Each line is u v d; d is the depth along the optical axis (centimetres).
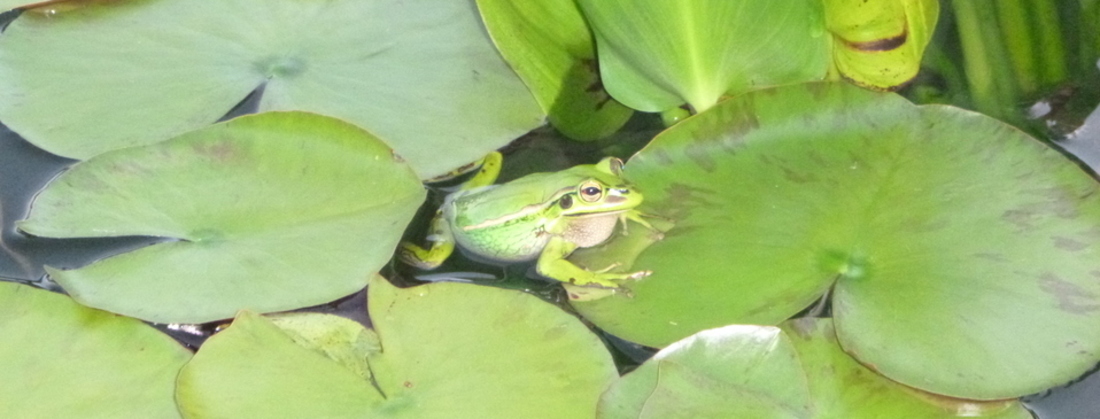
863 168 96
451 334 94
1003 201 95
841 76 99
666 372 92
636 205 96
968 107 100
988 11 100
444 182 100
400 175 97
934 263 94
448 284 95
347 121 99
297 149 97
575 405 92
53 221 95
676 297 95
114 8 103
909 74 98
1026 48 100
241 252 95
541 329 94
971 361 92
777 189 96
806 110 97
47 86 100
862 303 94
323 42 102
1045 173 95
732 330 93
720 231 96
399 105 100
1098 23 100
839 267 95
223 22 103
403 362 93
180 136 97
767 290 94
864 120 97
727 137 97
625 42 99
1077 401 92
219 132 97
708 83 99
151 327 94
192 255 95
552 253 97
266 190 96
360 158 97
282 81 101
